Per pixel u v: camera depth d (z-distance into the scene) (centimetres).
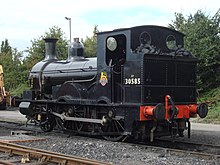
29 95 1538
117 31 1159
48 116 1436
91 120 1198
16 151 946
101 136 1293
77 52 1423
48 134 1394
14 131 1446
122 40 1195
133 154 960
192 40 2292
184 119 1162
